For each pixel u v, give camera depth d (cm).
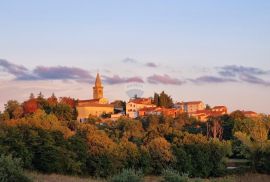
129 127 13050
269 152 9031
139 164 7881
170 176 4331
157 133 10344
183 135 9231
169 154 8069
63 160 6731
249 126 11181
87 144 7362
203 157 8412
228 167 9225
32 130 6744
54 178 5538
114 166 7375
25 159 6378
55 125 8438
